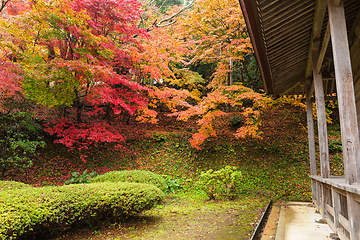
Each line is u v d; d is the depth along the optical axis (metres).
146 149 11.62
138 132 12.64
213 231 4.54
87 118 11.59
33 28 7.55
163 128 14.12
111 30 8.73
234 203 7.32
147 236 4.27
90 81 8.57
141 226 4.89
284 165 10.06
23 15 7.17
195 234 4.36
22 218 3.48
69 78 7.54
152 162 10.90
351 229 2.46
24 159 7.98
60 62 6.98
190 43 11.89
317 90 4.63
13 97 7.85
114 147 11.27
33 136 9.90
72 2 7.45
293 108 14.32
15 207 3.57
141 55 8.74
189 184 9.60
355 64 5.05
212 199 7.96
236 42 9.90
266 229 4.55
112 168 10.11
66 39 8.04
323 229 4.43
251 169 10.10
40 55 8.68
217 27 10.87
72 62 6.83
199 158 11.17
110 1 7.43
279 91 7.47
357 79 5.00
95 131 8.99
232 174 7.82
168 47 10.45
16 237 3.60
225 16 10.38
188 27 11.20
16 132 8.29
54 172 9.14
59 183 8.54
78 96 9.53
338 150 10.34
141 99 9.45
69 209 4.18
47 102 8.08
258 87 15.97
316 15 3.63
